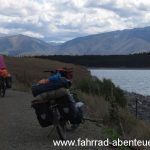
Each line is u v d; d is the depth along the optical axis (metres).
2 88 22.95
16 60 79.69
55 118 10.30
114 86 23.44
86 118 14.24
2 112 15.93
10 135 11.24
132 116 15.48
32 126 12.72
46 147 9.77
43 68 71.56
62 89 10.27
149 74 176.75
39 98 10.33
